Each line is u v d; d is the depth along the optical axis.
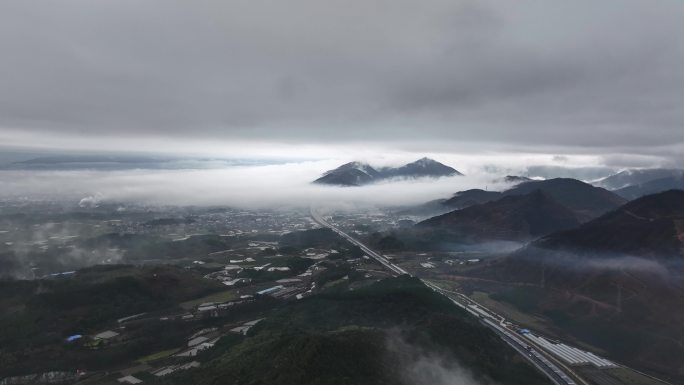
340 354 146.62
